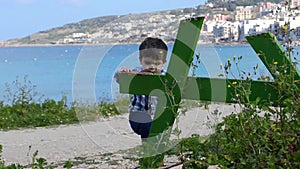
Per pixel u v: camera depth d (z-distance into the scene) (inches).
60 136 422.0
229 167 167.8
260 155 160.2
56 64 2425.0
